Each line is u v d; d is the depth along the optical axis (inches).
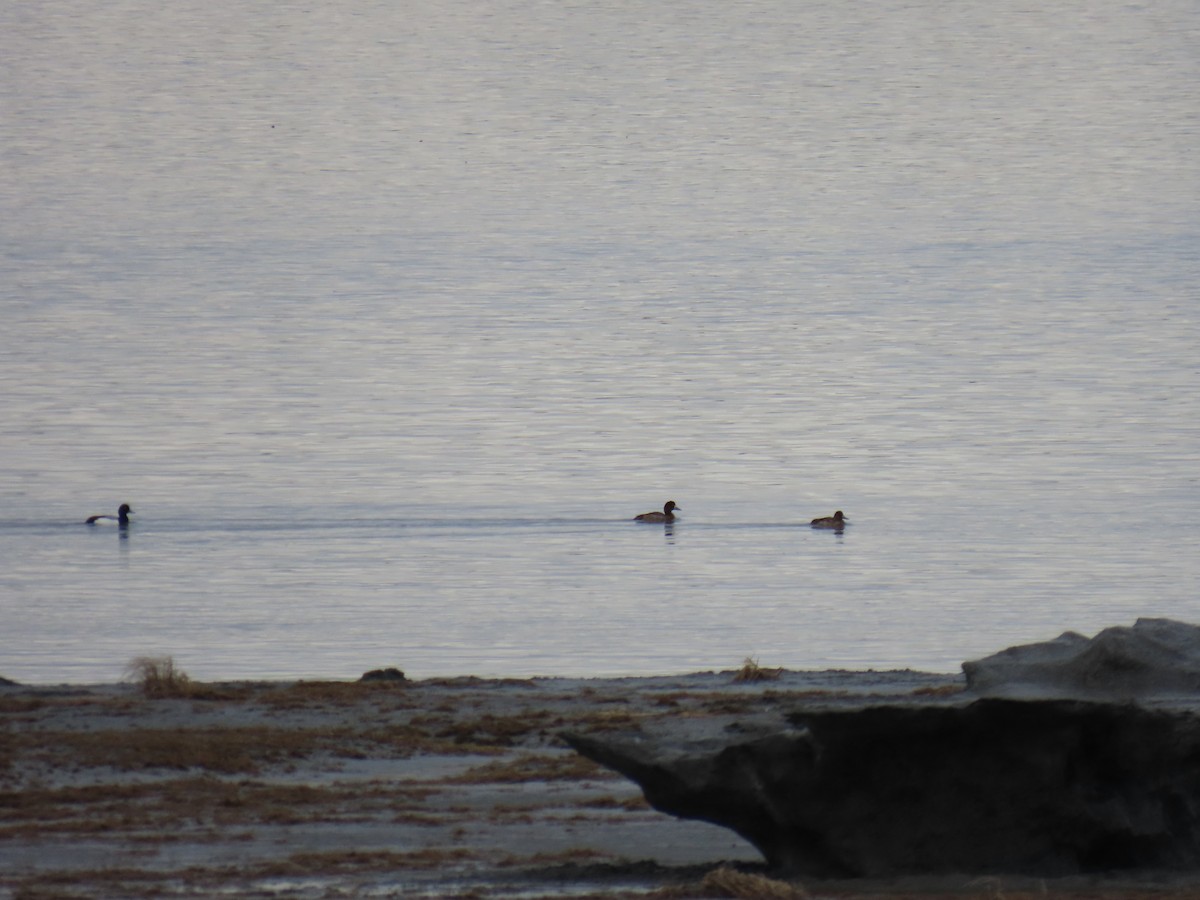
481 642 2827.3
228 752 1593.3
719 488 4707.2
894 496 4530.0
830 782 1175.0
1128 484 4626.0
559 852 1258.0
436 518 4242.1
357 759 1614.2
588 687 2101.4
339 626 2989.7
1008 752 1170.0
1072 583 3395.7
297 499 4480.8
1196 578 3440.0
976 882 1139.9
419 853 1243.8
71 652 2753.4
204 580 3467.0
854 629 2945.4
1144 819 1175.6
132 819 1338.6
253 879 1165.7
